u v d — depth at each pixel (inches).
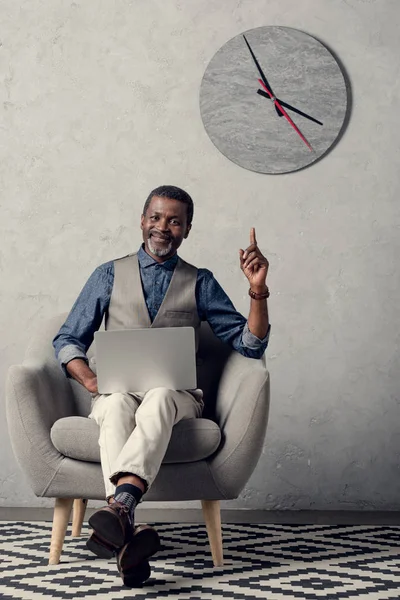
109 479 77.7
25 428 85.6
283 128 123.0
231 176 123.6
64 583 76.8
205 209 123.5
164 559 88.1
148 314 94.8
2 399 123.3
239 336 93.9
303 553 91.6
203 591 73.9
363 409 121.2
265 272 91.0
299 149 122.6
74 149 125.1
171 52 125.0
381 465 120.6
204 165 123.8
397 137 123.1
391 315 121.8
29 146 125.3
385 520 113.0
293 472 121.0
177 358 86.2
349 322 122.0
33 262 124.5
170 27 125.1
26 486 122.4
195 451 83.4
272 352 122.1
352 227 122.6
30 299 124.1
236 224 123.3
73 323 95.0
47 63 125.9
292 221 123.0
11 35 126.3
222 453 84.7
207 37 124.9
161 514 117.3
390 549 94.0
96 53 125.6
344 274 122.3
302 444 121.2
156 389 83.9
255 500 121.0
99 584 76.5
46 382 91.7
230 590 74.4
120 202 124.3
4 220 125.0
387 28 123.6
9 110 125.9
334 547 95.0
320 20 124.2
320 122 122.6
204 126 123.6
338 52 124.0
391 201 122.6
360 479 120.6
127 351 86.0
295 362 121.8
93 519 72.0
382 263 122.3
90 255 124.1
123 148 124.6
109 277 96.0
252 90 123.4
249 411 84.7
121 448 80.3
